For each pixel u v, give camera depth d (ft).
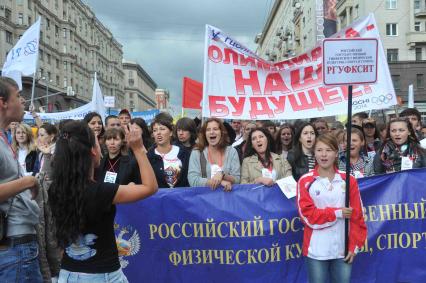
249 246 13.94
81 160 8.47
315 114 18.39
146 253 13.97
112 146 16.29
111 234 8.93
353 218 11.71
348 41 11.75
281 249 13.97
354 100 18.52
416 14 119.24
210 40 17.97
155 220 13.98
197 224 13.98
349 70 11.80
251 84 18.37
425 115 118.42
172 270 14.03
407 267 14.16
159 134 16.11
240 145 22.80
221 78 18.13
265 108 18.37
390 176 14.29
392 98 18.39
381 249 14.10
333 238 11.61
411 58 119.03
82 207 8.33
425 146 19.99
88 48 262.88
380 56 18.70
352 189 11.84
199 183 14.71
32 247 9.89
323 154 11.69
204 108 17.93
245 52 18.25
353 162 17.10
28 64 26.76
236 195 14.07
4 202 9.27
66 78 219.20
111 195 8.53
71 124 8.72
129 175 15.57
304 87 18.47
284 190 13.92
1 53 152.25
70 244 8.51
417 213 14.24
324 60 11.73
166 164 16.03
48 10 194.80
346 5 123.95
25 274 9.64
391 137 16.33
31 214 9.78
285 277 13.94
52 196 8.48
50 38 201.26
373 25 18.98
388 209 14.16
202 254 14.02
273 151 16.53
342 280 11.71
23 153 21.02
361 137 16.55
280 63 18.42
